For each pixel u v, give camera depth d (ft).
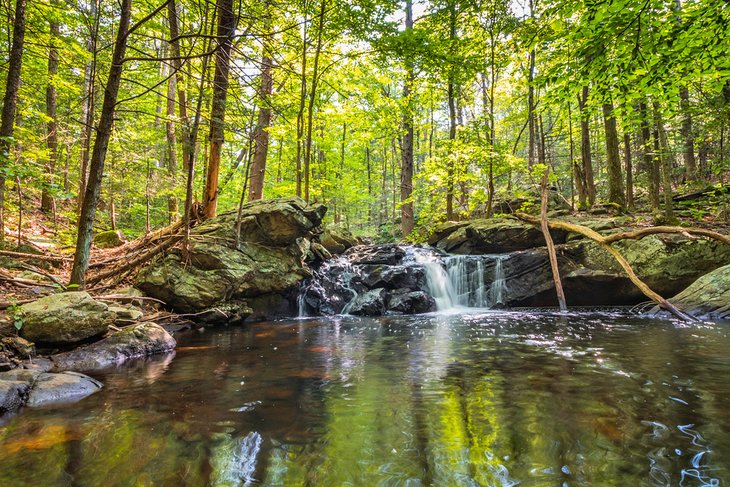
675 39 14.39
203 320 27.35
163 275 27.20
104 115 19.75
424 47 37.86
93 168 19.89
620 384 12.41
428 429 9.31
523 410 10.39
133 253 29.94
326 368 15.61
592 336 21.13
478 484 6.83
